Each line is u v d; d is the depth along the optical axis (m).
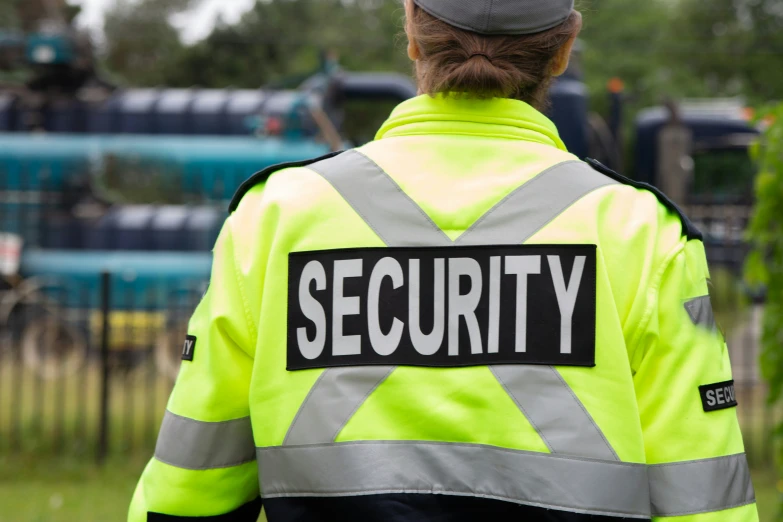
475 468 1.68
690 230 1.84
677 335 1.76
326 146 15.59
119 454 9.59
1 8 31.25
